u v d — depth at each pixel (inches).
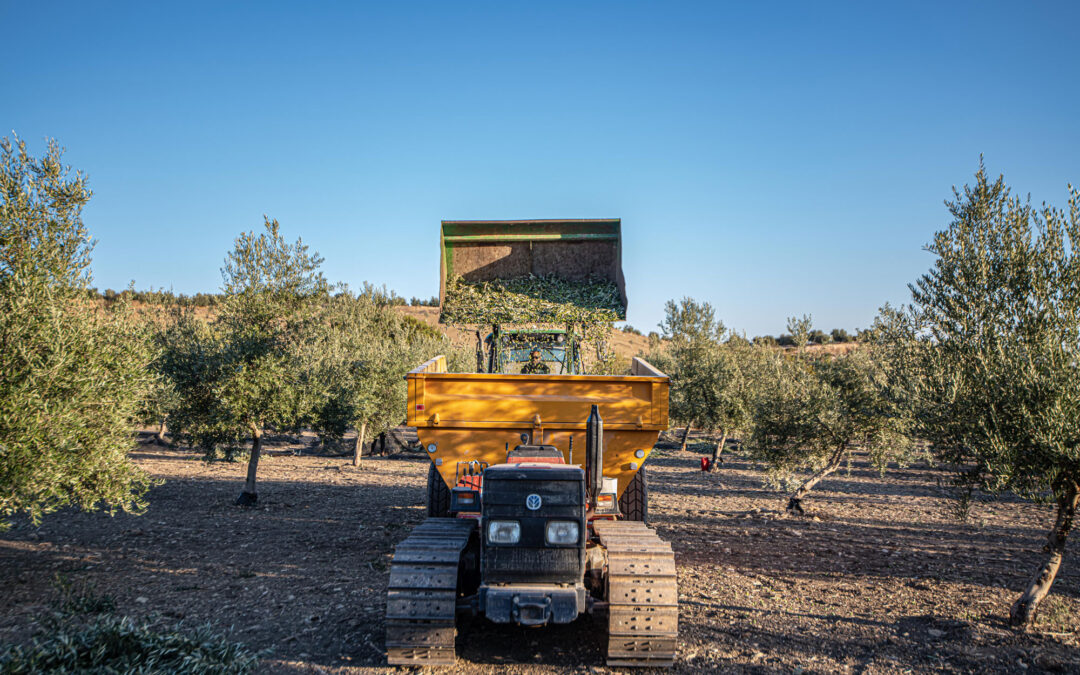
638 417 259.1
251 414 489.1
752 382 768.9
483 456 261.1
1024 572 320.8
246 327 509.7
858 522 458.0
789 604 266.2
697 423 846.5
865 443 478.9
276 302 522.6
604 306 382.3
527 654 213.6
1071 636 228.5
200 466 745.6
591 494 213.3
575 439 259.6
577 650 217.5
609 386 259.9
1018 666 202.8
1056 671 198.7
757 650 216.4
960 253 260.2
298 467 768.9
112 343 289.3
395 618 197.6
